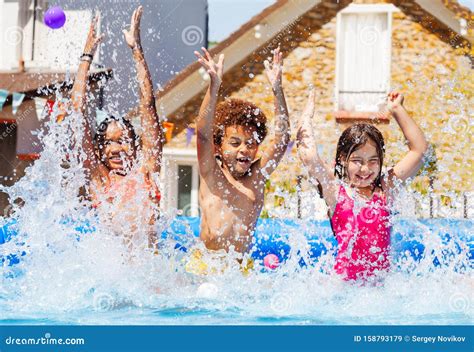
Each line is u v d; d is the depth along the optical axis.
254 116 5.68
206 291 5.08
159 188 5.77
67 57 14.47
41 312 4.48
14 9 14.95
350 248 5.50
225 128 5.64
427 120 13.28
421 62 14.44
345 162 5.49
